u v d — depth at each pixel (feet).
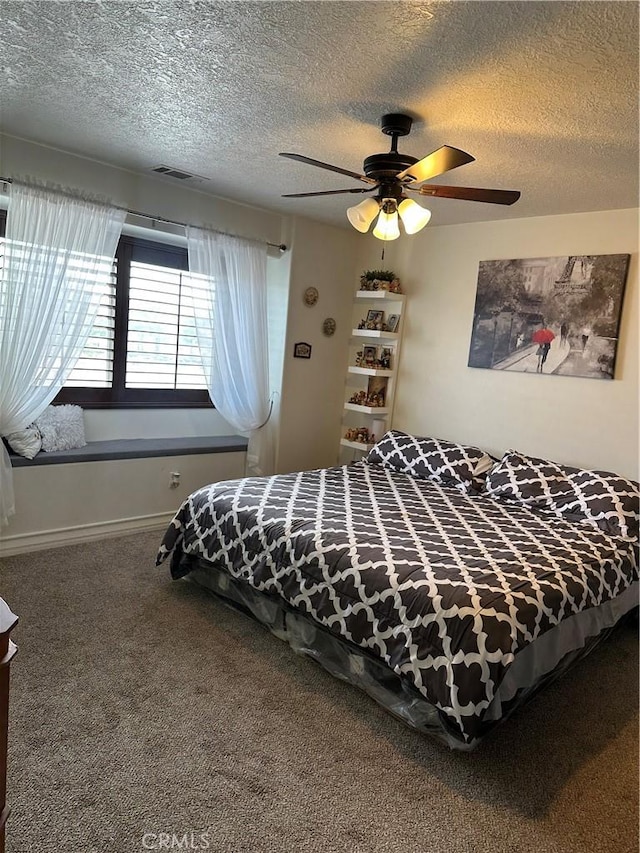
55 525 11.96
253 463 15.30
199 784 6.11
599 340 11.88
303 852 5.42
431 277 14.79
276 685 7.98
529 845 5.71
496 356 13.51
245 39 6.28
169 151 10.50
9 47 6.88
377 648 7.39
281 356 15.24
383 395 15.85
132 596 10.14
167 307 14.28
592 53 5.94
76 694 7.38
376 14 5.58
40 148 10.76
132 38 6.47
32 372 10.95
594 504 10.52
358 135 8.87
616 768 6.89
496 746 7.11
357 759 6.70
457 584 7.26
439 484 12.76
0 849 3.69
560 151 8.79
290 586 8.53
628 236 11.52
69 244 11.08
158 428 14.65
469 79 6.73
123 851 5.25
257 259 14.37
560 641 7.62
